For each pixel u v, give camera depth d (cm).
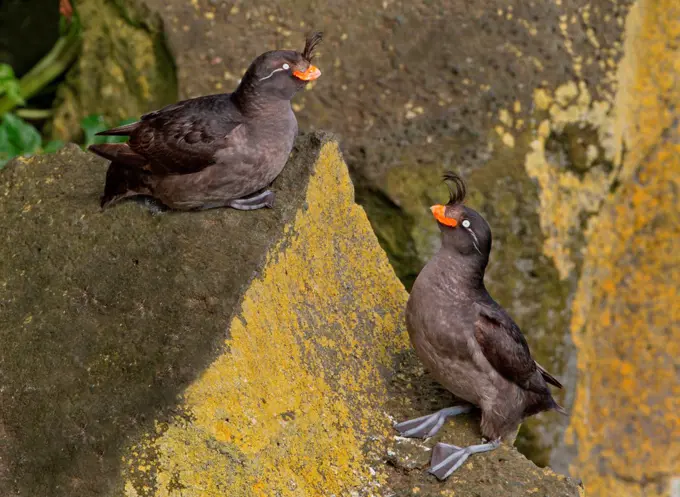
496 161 1295
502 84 1312
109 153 923
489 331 907
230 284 873
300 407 885
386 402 982
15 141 1423
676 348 1441
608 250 1411
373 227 1305
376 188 1288
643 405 1432
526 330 1320
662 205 1448
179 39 1364
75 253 945
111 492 800
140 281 898
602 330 1427
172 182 922
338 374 950
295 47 1354
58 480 811
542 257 1311
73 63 1499
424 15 1346
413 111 1307
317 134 1012
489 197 1290
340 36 1351
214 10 1376
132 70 1407
